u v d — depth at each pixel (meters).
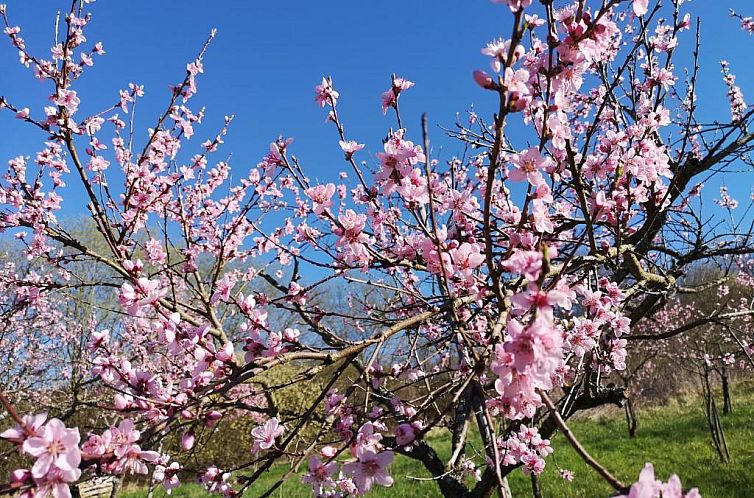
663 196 3.39
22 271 9.48
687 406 14.19
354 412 2.75
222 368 2.11
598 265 2.92
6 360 10.42
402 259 2.66
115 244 4.02
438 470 3.68
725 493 7.19
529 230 2.31
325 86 2.79
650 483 1.10
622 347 3.35
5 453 1.29
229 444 8.97
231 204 5.72
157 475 2.22
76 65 4.19
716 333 11.93
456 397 1.58
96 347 2.32
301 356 1.78
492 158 1.51
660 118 2.76
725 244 4.65
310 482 1.80
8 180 4.92
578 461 9.19
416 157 2.26
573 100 5.06
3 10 3.82
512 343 1.35
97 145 4.75
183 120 4.86
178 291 6.58
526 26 1.59
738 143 3.87
